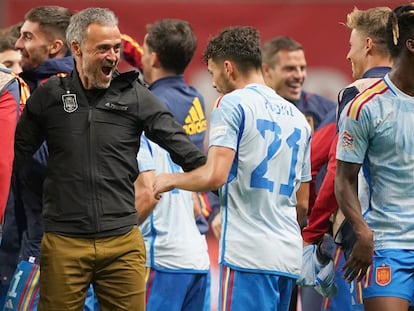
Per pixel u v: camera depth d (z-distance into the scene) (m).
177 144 16.34
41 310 16.17
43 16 19.67
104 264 16.12
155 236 19.84
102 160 16.00
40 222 18.28
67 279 15.95
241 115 17.30
